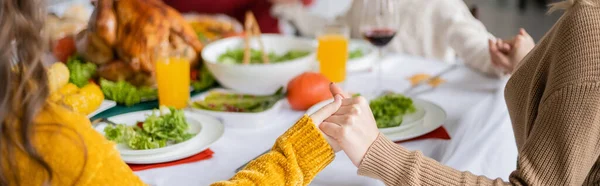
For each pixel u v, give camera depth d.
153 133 1.62
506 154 1.71
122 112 1.83
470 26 2.32
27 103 1.08
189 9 3.22
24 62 1.09
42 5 1.12
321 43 2.01
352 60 2.14
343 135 1.38
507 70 1.96
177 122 1.64
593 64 1.26
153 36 1.92
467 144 1.68
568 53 1.29
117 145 1.61
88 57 1.95
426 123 1.74
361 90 1.99
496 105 1.86
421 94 1.96
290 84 1.87
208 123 1.73
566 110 1.28
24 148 1.07
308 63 2.00
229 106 1.82
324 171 1.57
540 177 1.32
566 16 1.33
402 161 1.38
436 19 2.43
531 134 1.34
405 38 2.48
